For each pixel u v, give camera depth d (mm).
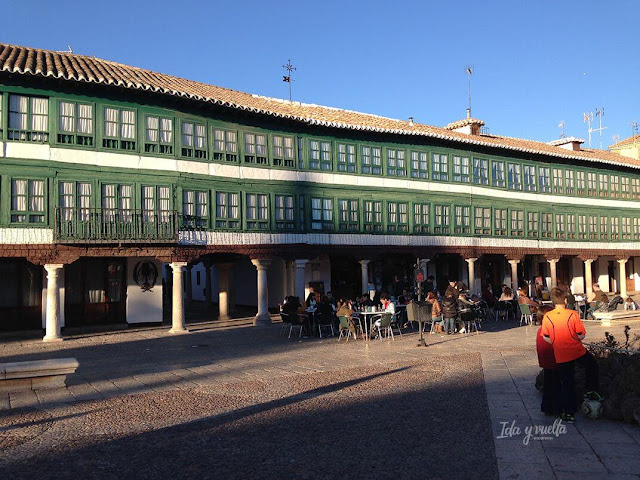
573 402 7965
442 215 30953
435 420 8320
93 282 23453
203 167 23250
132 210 21375
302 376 12109
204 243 23031
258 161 25000
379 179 28625
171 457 6871
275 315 28922
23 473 6387
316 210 26562
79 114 20594
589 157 37219
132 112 21703
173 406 9492
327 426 8133
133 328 23844
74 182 20359
